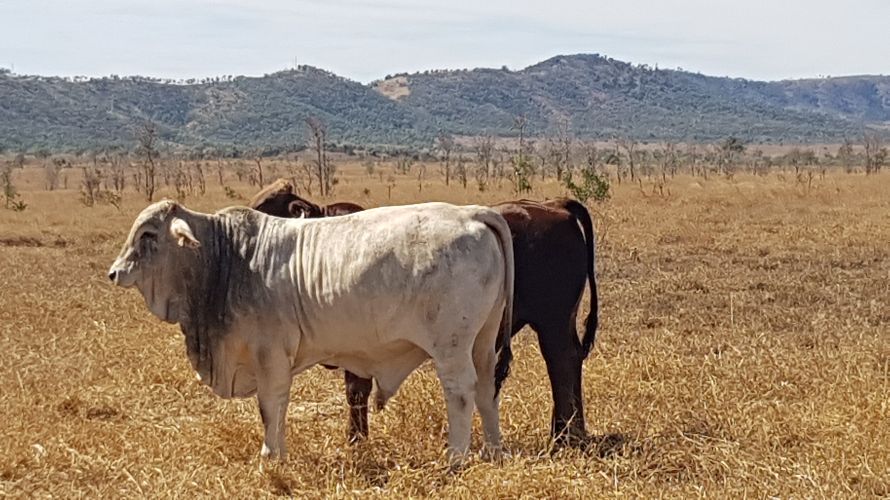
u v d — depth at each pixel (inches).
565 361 303.9
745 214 1103.0
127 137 5762.8
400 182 2326.5
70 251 887.1
